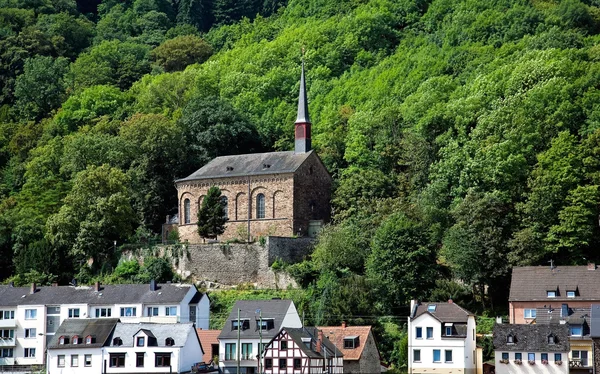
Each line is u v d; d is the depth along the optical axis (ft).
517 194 646.33
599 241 618.44
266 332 558.15
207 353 573.33
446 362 538.88
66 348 566.36
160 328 563.48
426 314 545.85
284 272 633.20
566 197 620.08
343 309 583.17
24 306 617.21
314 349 537.24
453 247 602.44
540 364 523.29
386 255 598.75
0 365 612.70
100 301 612.29
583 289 563.48
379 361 558.97
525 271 580.71
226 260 651.25
